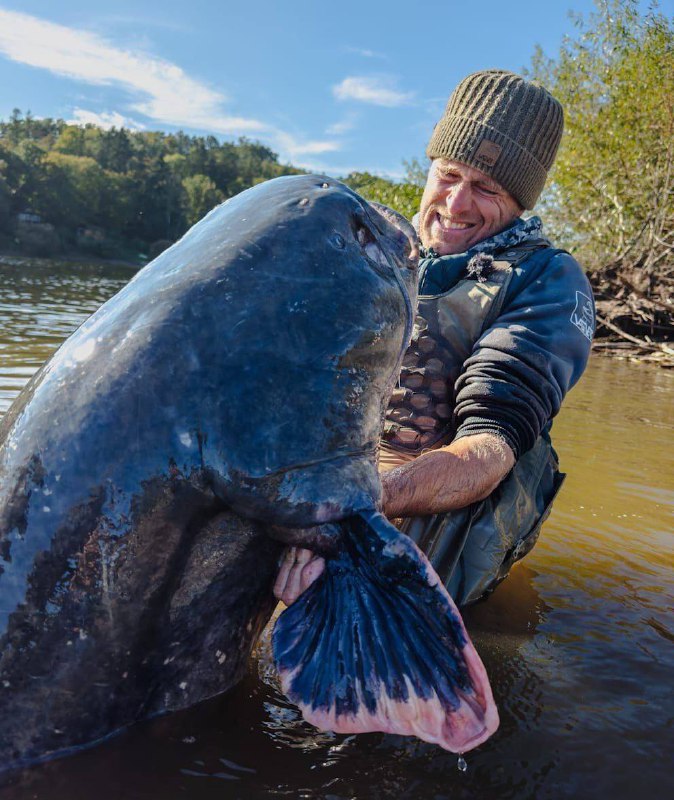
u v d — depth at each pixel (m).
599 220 19.36
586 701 2.14
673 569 3.19
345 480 1.73
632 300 15.88
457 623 1.62
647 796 1.76
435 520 2.50
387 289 1.89
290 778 1.75
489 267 2.67
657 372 11.84
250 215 1.83
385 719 1.64
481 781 1.78
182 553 1.71
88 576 1.63
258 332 1.68
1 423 1.81
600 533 3.60
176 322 1.67
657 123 17.83
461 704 1.62
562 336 2.51
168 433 1.63
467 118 2.77
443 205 2.85
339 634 1.72
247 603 1.91
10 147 116.12
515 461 2.40
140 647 1.74
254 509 1.67
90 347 1.71
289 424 1.68
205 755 1.80
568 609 2.73
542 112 2.75
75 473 1.62
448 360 2.66
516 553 2.66
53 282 24.75
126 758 1.75
